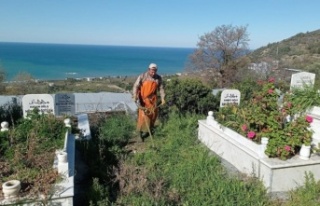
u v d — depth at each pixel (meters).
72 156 5.04
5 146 4.95
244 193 4.84
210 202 4.59
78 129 7.59
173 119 9.20
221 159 6.73
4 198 3.55
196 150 6.79
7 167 4.33
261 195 4.98
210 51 28.08
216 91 13.41
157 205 4.35
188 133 8.10
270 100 6.29
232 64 27.53
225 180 5.27
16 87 22.06
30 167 4.41
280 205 4.80
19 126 5.77
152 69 7.72
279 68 23.12
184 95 10.30
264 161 5.38
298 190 5.17
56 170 4.23
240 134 6.50
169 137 7.82
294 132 5.59
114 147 6.88
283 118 6.13
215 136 7.16
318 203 4.66
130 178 5.07
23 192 3.71
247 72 26.27
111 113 11.29
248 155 5.83
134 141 8.02
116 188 5.03
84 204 4.44
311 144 6.02
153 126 8.36
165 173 5.66
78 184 5.13
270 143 5.53
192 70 28.83
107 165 5.81
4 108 9.47
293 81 10.06
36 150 4.91
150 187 4.86
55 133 5.72
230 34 27.48
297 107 7.29
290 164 5.26
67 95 9.59
